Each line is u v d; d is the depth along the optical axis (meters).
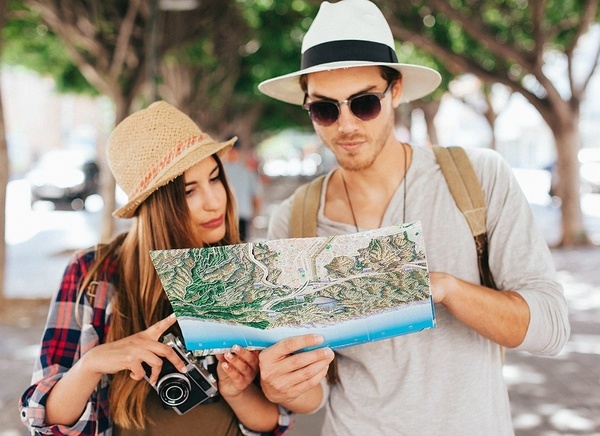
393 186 1.96
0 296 7.91
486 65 12.66
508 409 1.88
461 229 1.85
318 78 1.85
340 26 1.83
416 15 11.28
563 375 5.36
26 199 23.48
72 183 20.94
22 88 46.03
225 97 22.98
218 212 1.87
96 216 19.31
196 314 1.51
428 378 1.81
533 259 1.78
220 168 1.91
